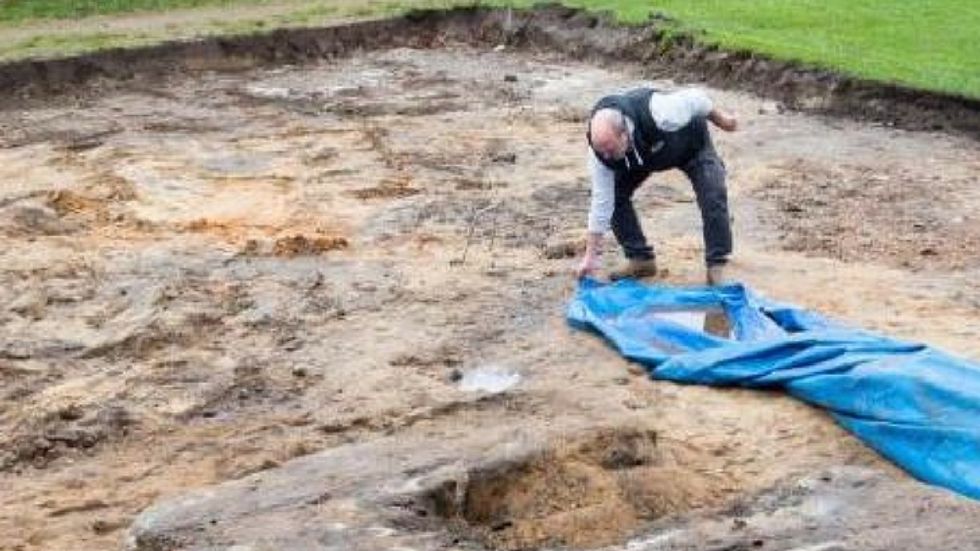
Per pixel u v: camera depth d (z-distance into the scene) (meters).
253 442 8.23
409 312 10.14
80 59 18.19
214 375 9.20
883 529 6.54
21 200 13.03
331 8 21.38
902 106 15.73
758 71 17.20
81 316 10.30
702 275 10.71
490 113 16.50
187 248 11.77
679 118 9.72
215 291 10.71
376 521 6.74
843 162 14.25
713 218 10.14
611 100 9.65
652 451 7.82
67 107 17.11
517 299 10.32
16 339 9.88
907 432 7.69
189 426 8.51
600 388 8.70
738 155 14.54
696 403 8.46
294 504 6.94
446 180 13.70
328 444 8.12
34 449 8.23
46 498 7.66
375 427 8.32
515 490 7.39
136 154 14.76
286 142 15.27
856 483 7.18
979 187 13.39
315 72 18.95
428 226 12.24
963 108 15.39
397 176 13.86
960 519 6.64
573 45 19.58
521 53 19.83
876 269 11.03
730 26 18.97
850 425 8.02
